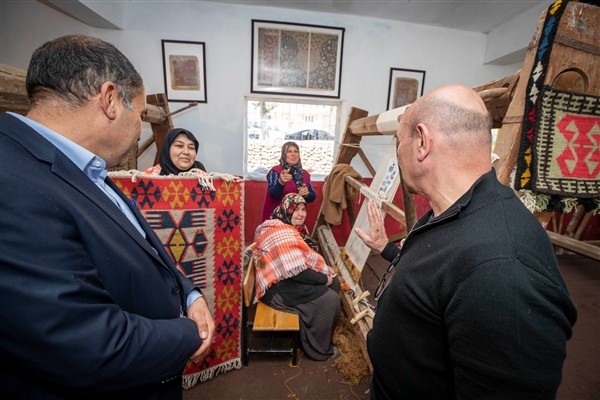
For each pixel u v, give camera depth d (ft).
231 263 5.35
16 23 8.49
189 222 4.89
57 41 1.86
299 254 5.84
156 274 2.20
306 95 10.46
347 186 8.32
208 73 9.95
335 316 6.07
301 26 10.00
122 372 1.66
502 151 2.71
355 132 7.83
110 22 8.71
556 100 2.43
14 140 1.62
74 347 1.47
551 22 2.44
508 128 2.70
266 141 11.16
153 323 1.92
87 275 1.63
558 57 2.43
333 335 6.63
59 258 1.50
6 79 3.49
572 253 11.65
